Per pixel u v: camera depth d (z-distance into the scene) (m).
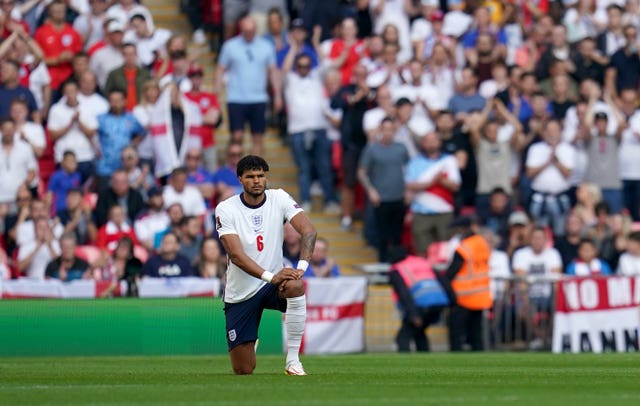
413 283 64.50
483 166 78.69
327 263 69.56
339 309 66.00
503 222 77.00
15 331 60.31
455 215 77.88
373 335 68.62
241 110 80.25
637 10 92.06
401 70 80.62
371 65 81.25
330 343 65.69
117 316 61.41
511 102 81.44
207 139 79.62
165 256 66.19
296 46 82.62
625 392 32.06
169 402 28.56
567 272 73.31
